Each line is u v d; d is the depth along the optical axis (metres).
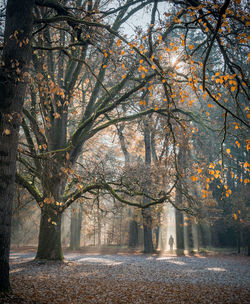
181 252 27.34
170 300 8.20
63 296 8.20
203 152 20.52
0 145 6.95
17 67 7.24
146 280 11.17
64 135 15.58
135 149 28.28
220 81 6.22
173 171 13.66
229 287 10.02
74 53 13.57
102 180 12.55
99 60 15.12
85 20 8.62
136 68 11.32
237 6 6.53
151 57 7.16
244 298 8.43
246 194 25.56
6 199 6.94
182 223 29.00
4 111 7.04
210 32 6.72
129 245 33.78
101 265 15.45
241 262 19.23
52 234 15.30
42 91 8.27
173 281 11.06
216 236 34.25
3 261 6.84
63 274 11.96
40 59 10.16
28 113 13.67
